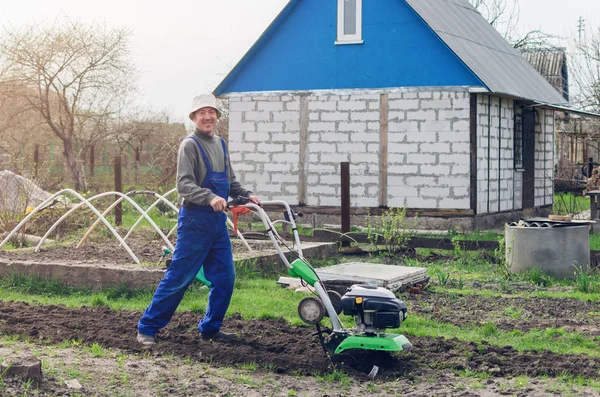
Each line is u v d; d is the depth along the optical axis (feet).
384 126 62.90
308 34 65.05
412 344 25.22
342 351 23.24
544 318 31.07
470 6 85.05
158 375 21.18
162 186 81.00
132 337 25.32
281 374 22.30
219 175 24.76
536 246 40.55
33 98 97.71
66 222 51.57
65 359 22.04
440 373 22.44
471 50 65.51
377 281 33.32
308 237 48.85
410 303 33.09
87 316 28.68
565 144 113.39
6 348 23.18
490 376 22.26
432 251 48.19
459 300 34.30
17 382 18.60
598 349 25.96
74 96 95.81
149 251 41.09
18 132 107.96
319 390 20.83
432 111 61.41
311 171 65.31
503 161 67.05
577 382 21.58
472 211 60.64
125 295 32.78
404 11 62.03
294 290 34.09
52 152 109.70
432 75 61.41
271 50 66.28
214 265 24.97
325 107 64.69
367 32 63.26
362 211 63.62
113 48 96.99
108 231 49.73
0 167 85.92
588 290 37.35
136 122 109.29
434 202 61.52
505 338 27.17
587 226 41.22
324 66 64.69
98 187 94.63
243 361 23.18
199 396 19.76
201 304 29.94
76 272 34.42
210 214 24.31
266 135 66.64
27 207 52.70
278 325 27.68
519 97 65.46
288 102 65.92
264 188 66.85
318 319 23.13
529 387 21.02
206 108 24.49
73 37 94.53
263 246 44.01
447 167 61.11
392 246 46.96
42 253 39.60
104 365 21.84
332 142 64.59
